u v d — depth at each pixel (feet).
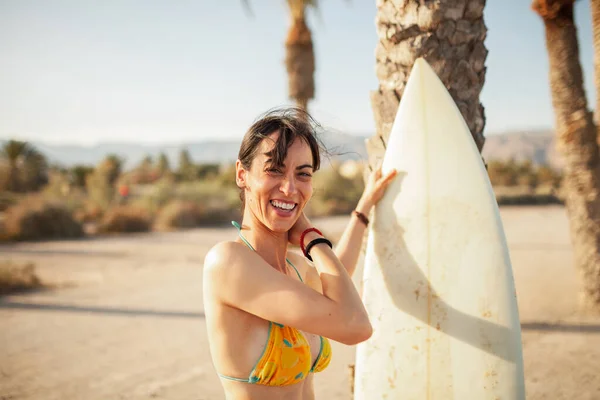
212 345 4.74
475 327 5.90
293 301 4.41
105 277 30.32
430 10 6.82
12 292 26.16
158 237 51.88
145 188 112.47
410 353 6.07
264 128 4.80
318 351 5.23
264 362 4.58
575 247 20.43
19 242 47.67
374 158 7.40
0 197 85.15
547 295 23.04
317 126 5.33
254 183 4.82
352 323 4.44
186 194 73.00
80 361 15.90
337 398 12.74
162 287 27.32
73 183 112.57
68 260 36.76
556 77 19.62
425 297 6.05
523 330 17.97
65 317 21.27
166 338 18.28
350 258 6.21
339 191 79.87
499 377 5.84
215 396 13.11
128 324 20.16
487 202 6.07
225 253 4.63
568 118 19.66
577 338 16.76
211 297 4.67
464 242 6.04
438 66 6.88
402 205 6.26
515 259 33.91
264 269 4.56
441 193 6.15
